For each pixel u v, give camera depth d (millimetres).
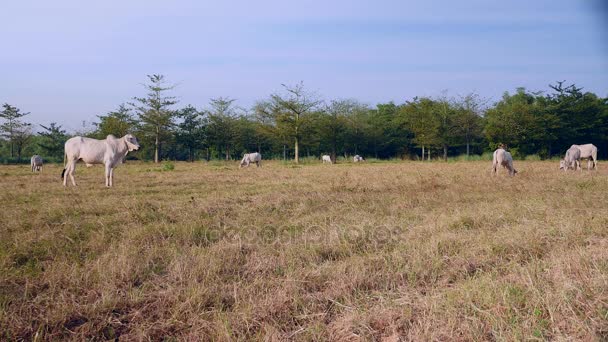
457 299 3812
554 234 5836
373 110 68062
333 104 50531
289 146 51531
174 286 4391
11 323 3549
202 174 19109
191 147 50719
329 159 41781
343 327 3531
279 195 10078
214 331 3520
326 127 46531
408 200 9367
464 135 45000
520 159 41406
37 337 3412
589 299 3617
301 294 4180
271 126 42375
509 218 7141
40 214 7652
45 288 4414
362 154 58156
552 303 3533
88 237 6227
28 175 18953
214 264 4910
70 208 8211
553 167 23031
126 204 8570
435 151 53688
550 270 4336
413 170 21234
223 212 8117
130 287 4406
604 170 19688
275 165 33500
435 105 44656
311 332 3459
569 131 42250
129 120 45938
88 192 11273
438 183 13047
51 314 3756
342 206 8852
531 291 3797
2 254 5180
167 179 16031
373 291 4195
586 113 42875
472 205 8695
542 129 40500
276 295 4105
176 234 6336
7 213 7758
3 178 16641
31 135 46094
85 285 4402
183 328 3666
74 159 13008
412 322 3549
